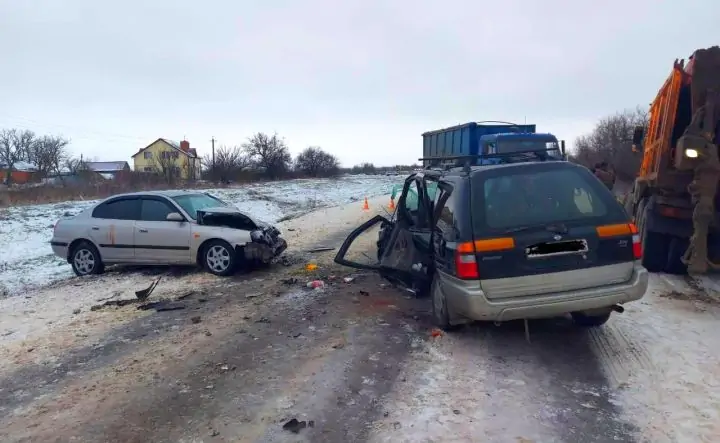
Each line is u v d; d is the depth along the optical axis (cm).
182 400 446
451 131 1948
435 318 609
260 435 385
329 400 438
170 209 1003
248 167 6494
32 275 1173
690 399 417
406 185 783
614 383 452
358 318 667
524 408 412
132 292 862
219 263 955
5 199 2486
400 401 432
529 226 502
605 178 1413
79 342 612
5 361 560
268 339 598
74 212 2203
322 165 7512
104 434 394
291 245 1323
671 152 796
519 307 488
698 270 708
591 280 500
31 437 394
